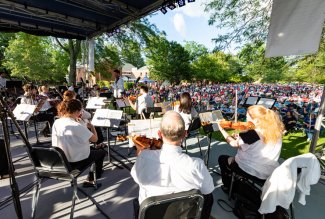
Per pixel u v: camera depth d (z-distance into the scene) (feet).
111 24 20.22
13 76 65.57
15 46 65.72
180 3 14.29
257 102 19.51
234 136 9.07
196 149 14.29
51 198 8.47
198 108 29.19
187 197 3.93
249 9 22.85
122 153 13.24
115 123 11.07
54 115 16.89
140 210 3.83
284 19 9.36
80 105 8.11
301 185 6.06
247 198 7.50
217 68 104.22
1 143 9.73
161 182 4.36
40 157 6.93
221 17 24.48
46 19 18.49
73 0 15.34
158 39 48.49
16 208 6.44
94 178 9.09
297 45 9.03
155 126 9.48
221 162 8.68
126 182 9.78
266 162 6.91
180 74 92.17
